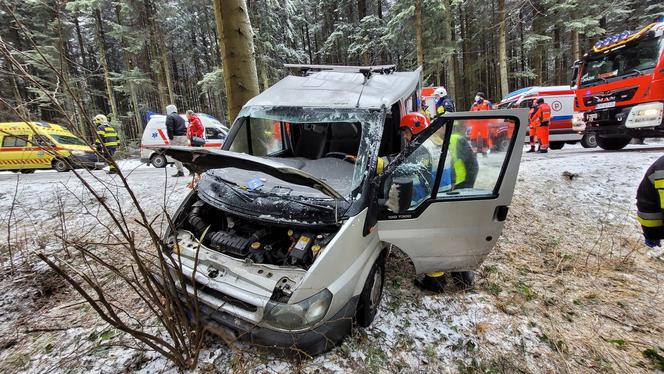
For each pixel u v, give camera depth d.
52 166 10.27
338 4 24.95
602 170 6.38
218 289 2.15
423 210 2.52
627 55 7.30
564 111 11.20
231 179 2.80
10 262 3.53
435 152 2.52
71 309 2.82
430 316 2.69
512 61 24.80
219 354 2.23
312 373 2.08
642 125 6.88
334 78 3.39
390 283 3.14
